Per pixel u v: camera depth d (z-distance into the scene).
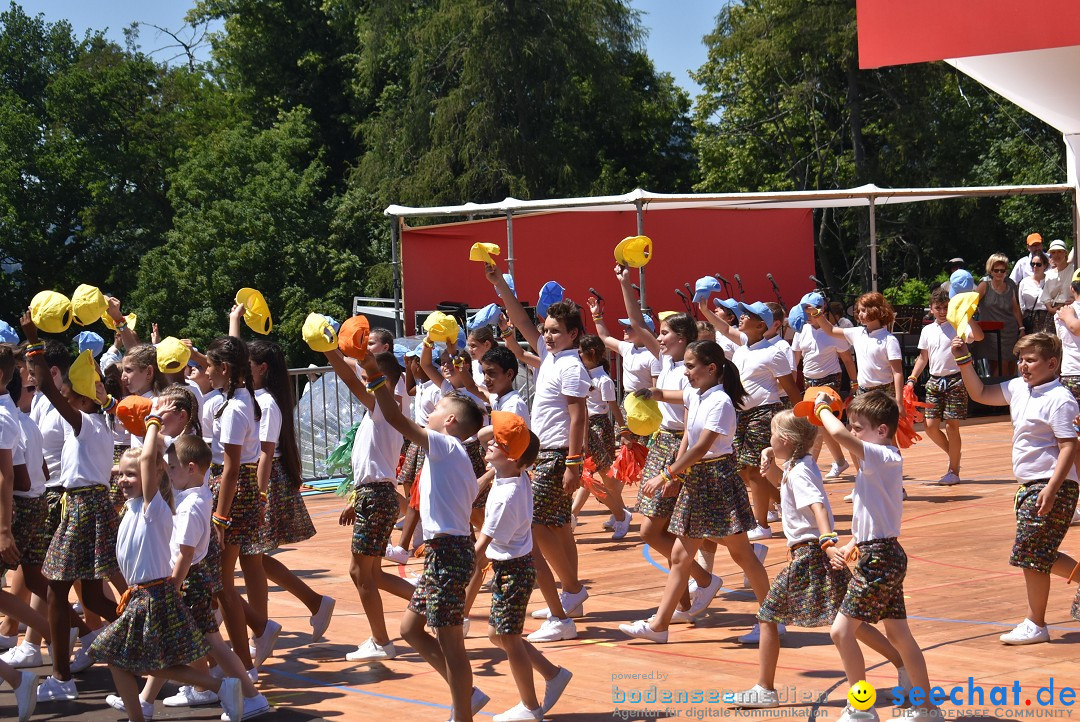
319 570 9.30
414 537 9.84
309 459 14.26
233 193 38.50
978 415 17.53
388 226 37.47
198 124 44.19
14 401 6.45
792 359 9.20
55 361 6.55
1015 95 14.74
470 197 35.25
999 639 6.46
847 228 36.12
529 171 34.84
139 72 45.00
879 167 34.22
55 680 6.11
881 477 5.11
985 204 33.28
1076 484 6.34
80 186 43.19
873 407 5.23
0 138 42.53
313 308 35.50
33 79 48.91
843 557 5.12
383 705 5.73
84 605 6.54
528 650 5.36
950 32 12.12
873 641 5.27
